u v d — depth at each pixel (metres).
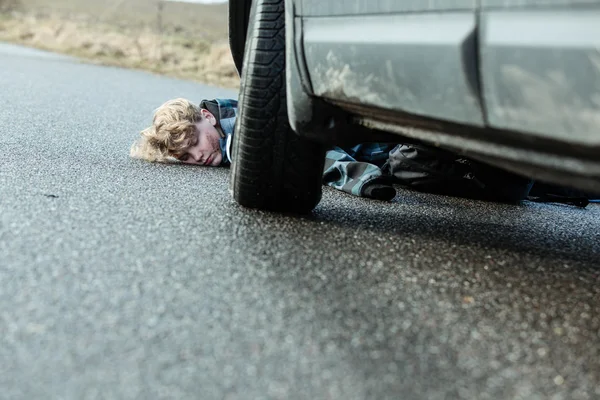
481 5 1.34
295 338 1.31
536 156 1.40
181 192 2.60
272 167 2.26
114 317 1.34
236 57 2.87
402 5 1.53
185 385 1.10
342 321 1.41
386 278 1.73
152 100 7.05
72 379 1.09
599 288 1.82
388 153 3.36
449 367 1.24
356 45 1.64
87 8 34.84
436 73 1.45
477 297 1.65
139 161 3.31
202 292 1.51
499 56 1.30
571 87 1.20
